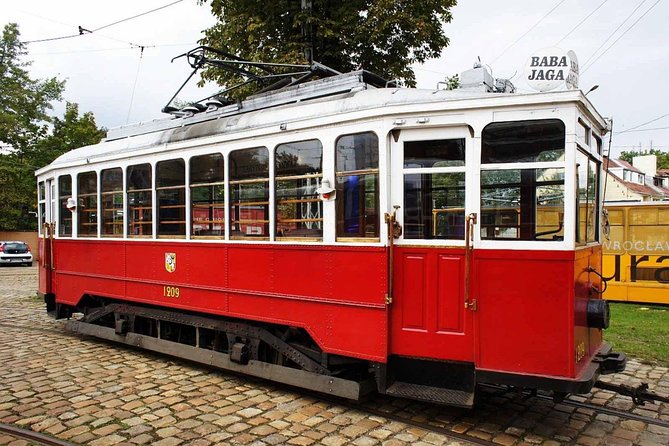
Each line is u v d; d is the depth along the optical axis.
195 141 6.69
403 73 13.95
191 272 6.78
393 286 4.92
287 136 5.68
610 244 12.30
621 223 12.17
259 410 5.36
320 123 5.36
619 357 4.96
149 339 7.47
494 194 4.59
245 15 13.10
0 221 30.89
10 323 10.49
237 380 6.44
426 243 4.80
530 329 4.41
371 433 4.73
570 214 4.32
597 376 4.57
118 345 8.47
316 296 5.43
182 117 8.09
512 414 5.18
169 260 7.09
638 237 12.00
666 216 11.70
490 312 4.53
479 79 5.20
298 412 5.29
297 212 5.64
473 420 5.03
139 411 5.36
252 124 6.16
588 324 4.69
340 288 5.23
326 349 5.34
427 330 4.79
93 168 8.41
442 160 4.78
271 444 4.53
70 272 8.98
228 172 6.30
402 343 4.89
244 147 6.12
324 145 5.36
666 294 11.64
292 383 5.63
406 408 5.36
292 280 5.64
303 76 7.45
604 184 5.70
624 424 4.96
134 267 7.66
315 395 5.81
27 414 5.29
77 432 4.82
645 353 7.51
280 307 5.76
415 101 4.91
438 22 13.84
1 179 29.52
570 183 4.33
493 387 5.83
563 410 5.29
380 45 13.38
